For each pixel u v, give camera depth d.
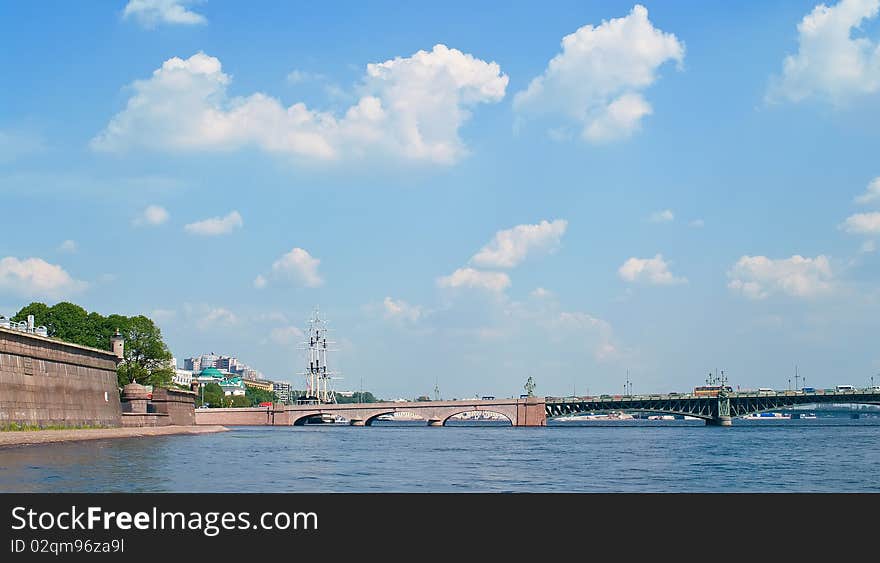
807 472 101.06
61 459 101.06
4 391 122.50
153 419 192.75
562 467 108.00
